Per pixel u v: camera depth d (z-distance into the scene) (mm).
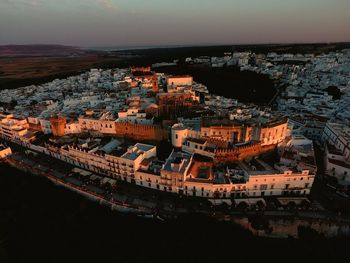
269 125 154875
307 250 100688
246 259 97000
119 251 102250
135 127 179375
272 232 112438
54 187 141000
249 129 155500
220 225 110750
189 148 156125
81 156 155625
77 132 196250
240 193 127500
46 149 176625
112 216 119500
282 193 128875
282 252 101250
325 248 101062
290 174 124250
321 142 191750
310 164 134000
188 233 107125
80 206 125375
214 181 128250
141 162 141250
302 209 118562
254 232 112312
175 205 124125
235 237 105938
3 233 113062
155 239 106125
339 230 111188
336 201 123938
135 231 110438
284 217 114188
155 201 127375
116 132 187250
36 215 121000
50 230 113250
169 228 110625
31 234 111812
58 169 160000
